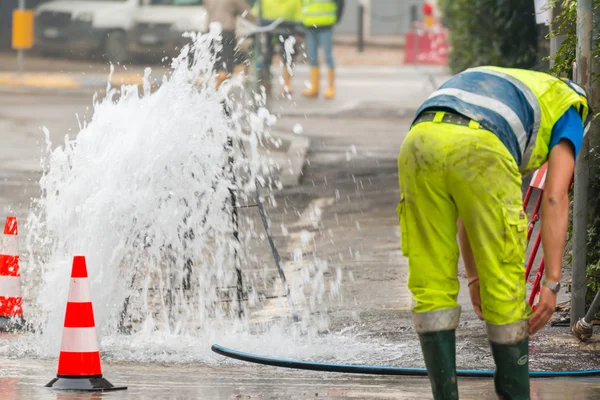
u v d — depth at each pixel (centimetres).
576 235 1515
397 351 1444
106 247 1559
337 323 1627
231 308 1725
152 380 1253
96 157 1595
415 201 963
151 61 6228
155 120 1596
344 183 3116
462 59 4584
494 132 946
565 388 1201
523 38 3709
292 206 2788
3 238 1638
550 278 966
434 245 963
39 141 3781
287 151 3616
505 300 954
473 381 1242
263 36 4603
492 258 949
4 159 3406
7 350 1459
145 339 1522
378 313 1694
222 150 1636
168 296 1764
